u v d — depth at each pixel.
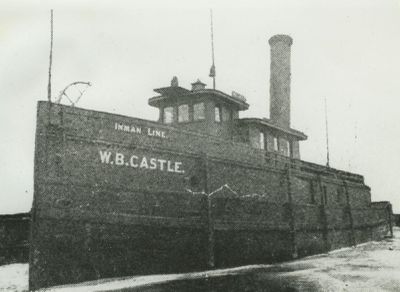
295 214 21.98
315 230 23.77
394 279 15.12
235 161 18.73
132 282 14.27
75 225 14.10
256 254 19.22
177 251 16.14
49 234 13.66
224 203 17.98
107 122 15.05
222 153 18.27
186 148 16.97
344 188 28.41
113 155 15.05
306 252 22.58
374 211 32.66
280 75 25.73
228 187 18.27
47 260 13.54
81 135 14.48
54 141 14.05
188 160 16.98
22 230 18.56
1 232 18.52
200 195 17.06
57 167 13.99
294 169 22.81
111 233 14.70
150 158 15.90
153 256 15.54
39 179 13.72
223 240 17.73
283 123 25.11
